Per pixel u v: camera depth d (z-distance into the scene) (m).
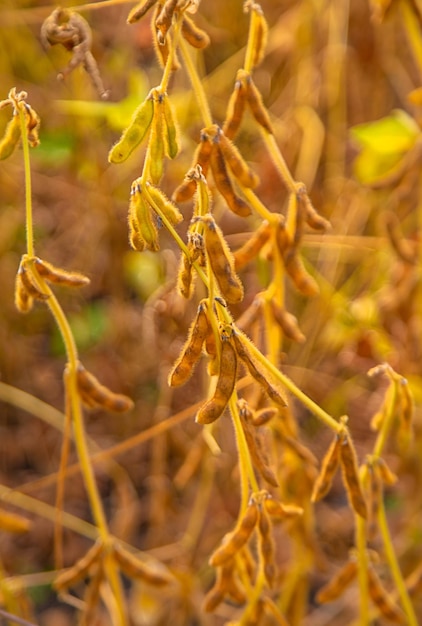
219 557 0.95
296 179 1.52
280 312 1.00
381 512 1.02
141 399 1.53
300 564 1.18
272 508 0.95
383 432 1.00
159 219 0.87
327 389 1.46
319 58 1.54
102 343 1.54
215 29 1.54
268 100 1.62
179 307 1.27
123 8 1.49
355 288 1.51
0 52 1.47
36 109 1.43
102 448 1.55
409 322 1.26
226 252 0.85
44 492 1.56
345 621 1.37
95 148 1.43
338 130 1.56
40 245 1.59
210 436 1.11
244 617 1.03
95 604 1.06
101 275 1.59
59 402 1.63
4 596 1.17
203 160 0.92
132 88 1.29
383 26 1.54
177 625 1.31
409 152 1.28
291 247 0.97
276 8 1.56
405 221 1.38
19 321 1.59
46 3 1.49
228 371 0.87
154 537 1.38
